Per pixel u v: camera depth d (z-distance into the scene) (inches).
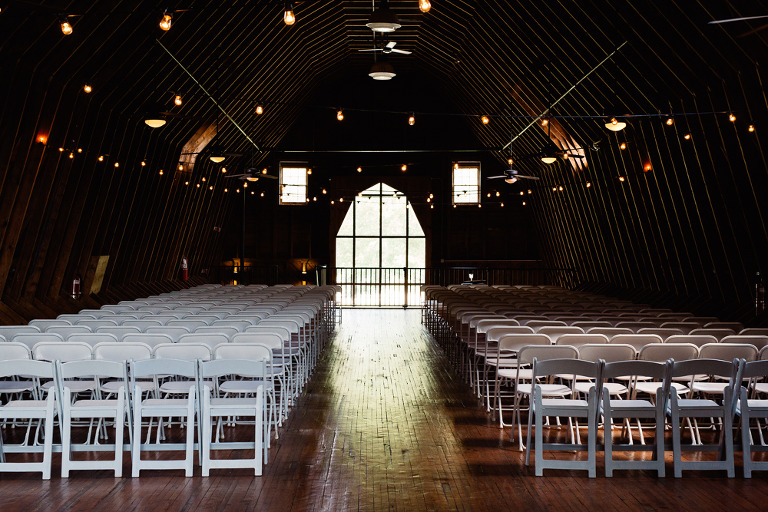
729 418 221.3
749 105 390.6
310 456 243.8
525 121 754.8
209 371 223.9
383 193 1011.3
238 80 668.7
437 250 1019.3
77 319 358.3
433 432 277.7
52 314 494.0
